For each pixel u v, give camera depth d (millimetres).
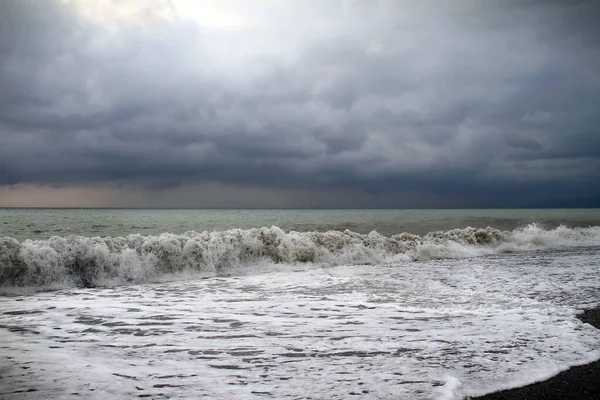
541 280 9797
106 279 9773
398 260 14039
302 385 3738
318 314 6520
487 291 8445
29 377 3873
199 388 3660
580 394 3707
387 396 3518
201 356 4535
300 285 9273
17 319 6219
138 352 4672
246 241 12383
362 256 13586
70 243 9945
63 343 5000
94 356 4516
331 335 5355
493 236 17734
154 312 6688
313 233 14125
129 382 3781
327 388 3674
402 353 4633
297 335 5355
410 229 25047
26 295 8312
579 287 8859
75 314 6555
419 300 7582
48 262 9289
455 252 15414
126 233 21828
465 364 4305
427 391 3635
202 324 5922
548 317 6281
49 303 7426
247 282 9750
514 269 11734
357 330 5590
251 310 6832
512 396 3625
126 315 6488
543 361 4414
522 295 8023
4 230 21688
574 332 5477
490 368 4203
